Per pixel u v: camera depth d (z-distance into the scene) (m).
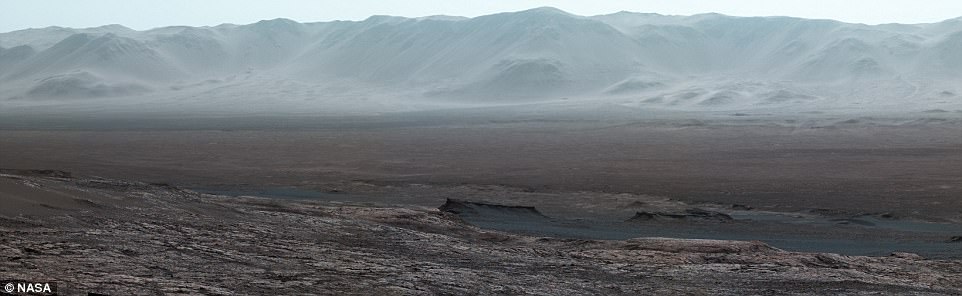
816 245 31.81
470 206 40.62
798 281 18.28
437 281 15.52
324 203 35.12
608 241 24.75
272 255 17.59
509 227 35.31
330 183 59.03
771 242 32.62
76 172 66.12
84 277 12.50
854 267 21.55
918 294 17.39
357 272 15.88
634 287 16.78
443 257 19.94
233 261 16.14
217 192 53.31
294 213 27.25
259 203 29.48
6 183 19.38
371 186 57.56
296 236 21.38
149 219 20.34
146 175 64.94
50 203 19.11
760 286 17.52
